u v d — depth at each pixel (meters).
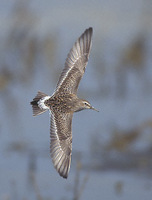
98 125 16.70
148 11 24.38
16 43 21.64
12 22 22.58
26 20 22.70
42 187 13.22
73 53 10.93
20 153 15.07
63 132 9.90
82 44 11.04
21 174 13.98
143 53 21.80
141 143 15.91
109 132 16.20
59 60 21.33
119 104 18.06
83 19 23.83
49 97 10.32
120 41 22.56
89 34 11.12
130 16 24.19
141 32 22.67
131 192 12.88
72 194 12.79
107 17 24.05
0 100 18.38
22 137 16.03
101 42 22.55
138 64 21.30
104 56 21.67
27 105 18.02
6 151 15.24
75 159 14.83
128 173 13.93
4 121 16.95
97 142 15.79
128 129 16.23
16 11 22.92
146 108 17.72
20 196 12.67
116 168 14.34
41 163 14.62
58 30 22.80
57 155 9.70
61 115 10.07
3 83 19.47
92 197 12.60
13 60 20.94
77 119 17.08
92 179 13.57
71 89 10.50
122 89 19.17
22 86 19.56
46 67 20.89
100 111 17.59
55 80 19.95
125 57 21.53
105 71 20.59
